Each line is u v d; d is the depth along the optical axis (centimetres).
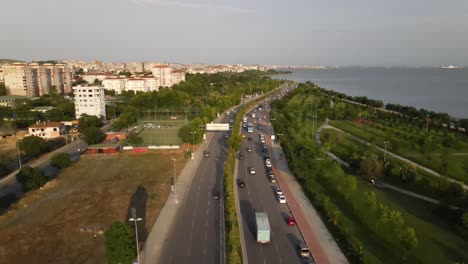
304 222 7712
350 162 11656
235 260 5659
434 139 14025
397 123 18700
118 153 13350
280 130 15612
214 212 8212
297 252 6512
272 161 12475
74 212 8131
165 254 6391
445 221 7619
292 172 11188
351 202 8669
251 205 8681
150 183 10081
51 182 10156
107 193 9306
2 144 15238
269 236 6769
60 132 16888
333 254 6425
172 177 10625
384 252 6431
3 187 10088
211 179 10506
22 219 7788
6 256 6303
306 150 11825
